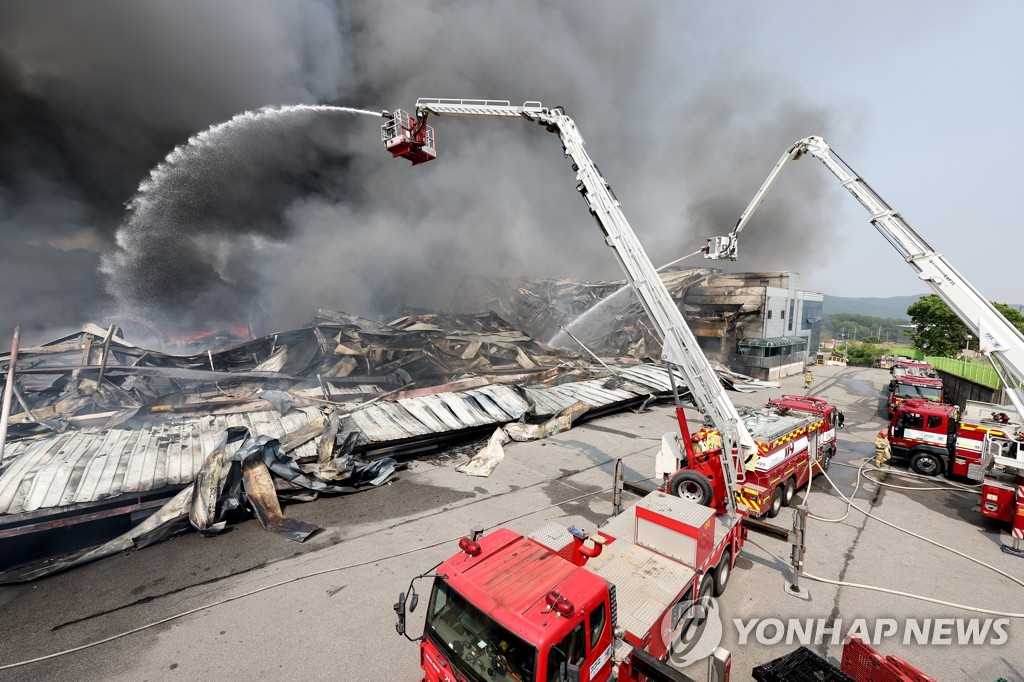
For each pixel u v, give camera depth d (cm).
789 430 1144
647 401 2314
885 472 1463
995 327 777
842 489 1316
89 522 1023
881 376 3731
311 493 1215
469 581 474
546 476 1387
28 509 917
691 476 924
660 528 717
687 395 2525
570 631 425
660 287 909
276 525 1050
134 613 759
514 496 1237
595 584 480
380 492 1265
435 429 1562
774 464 1073
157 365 1909
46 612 763
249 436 1275
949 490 1311
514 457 1560
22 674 629
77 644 688
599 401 2105
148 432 1300
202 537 1012
